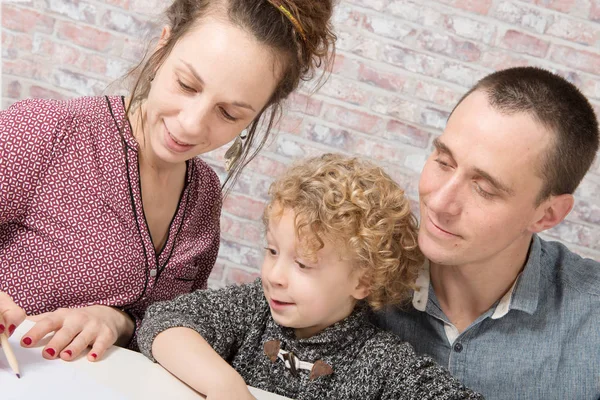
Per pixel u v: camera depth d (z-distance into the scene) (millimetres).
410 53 2137
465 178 1053
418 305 1235
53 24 2227
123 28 2215
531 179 1051
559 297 1251
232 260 2285
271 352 1156
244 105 1103
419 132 2176
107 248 1179
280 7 1104
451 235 1078
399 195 1186
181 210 1305
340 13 2127
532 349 1228
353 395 1114
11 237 1169
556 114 1051
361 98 2168
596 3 2062
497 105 1051
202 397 998
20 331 1018
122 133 1204
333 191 1107
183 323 1107
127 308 1248
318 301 1113
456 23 2111
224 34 1069
